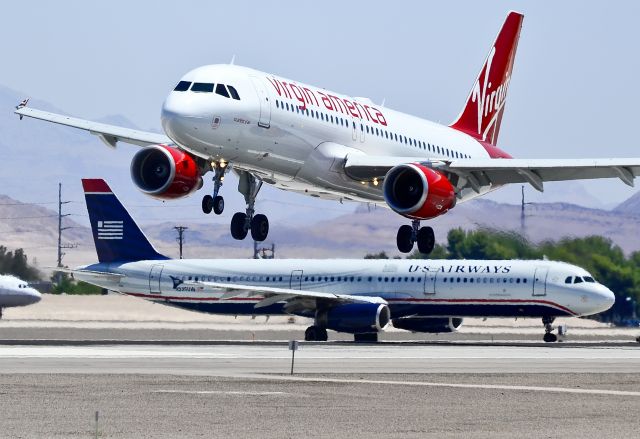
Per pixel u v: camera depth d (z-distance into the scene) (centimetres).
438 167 13262
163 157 12662
